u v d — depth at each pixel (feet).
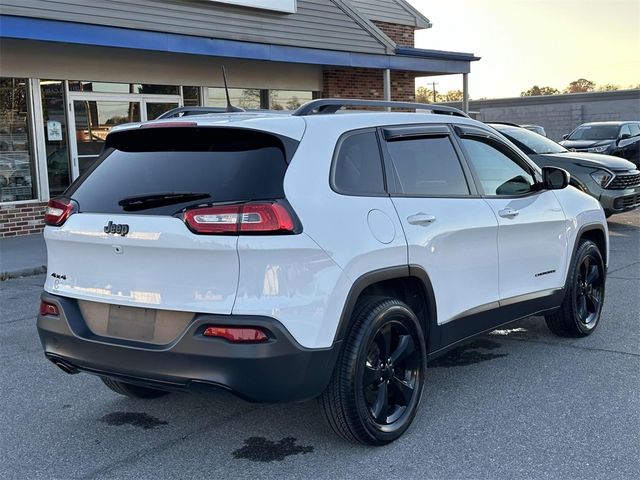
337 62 51.13
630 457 12.19
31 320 23.34
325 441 13.19
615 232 41.01
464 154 15.60
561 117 122.21
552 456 12.30
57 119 42.22
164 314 11.43
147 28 39.96
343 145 12.76
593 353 18.19
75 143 43.06
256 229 10.85
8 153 40.42
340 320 11.68
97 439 13.60
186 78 48.01
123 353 11.67
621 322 21.15
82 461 12.66
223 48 43.98
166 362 11.23
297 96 56.24
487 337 20.01
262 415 14.60
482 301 15.38
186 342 11.03
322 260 11.39
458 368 17.25
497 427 13.60
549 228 17.53
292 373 11.09
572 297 18.81
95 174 13.09
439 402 14.98
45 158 41.73
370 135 13.47
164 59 46.65
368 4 64.13
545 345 19.03
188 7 41.88
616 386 15.71
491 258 15.53
